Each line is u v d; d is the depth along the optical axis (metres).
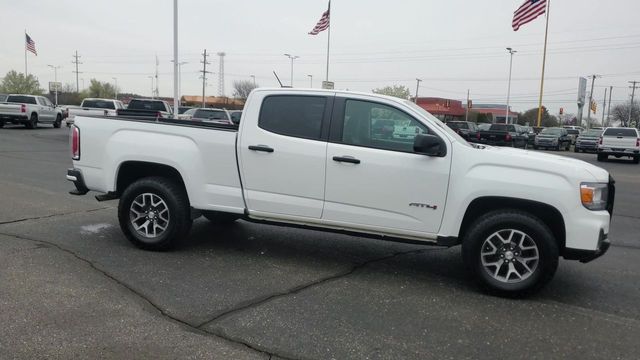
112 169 6.23
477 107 107.69
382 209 5.40
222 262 5.87
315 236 7.26
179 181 6.20
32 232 6.71
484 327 4.38
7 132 26.20
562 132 39.09
